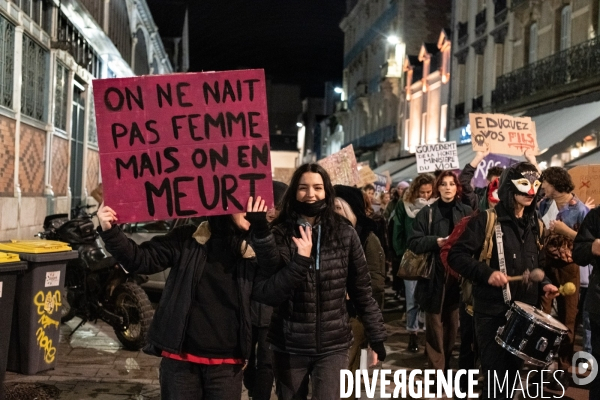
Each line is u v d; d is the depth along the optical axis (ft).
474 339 17.89
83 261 24.56
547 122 54.49
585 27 55.11
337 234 12.93
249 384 17.12
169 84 12.01
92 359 22.30
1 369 16.34
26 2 41.01
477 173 35.58
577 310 21.85
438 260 19.67
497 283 14.37
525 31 69.15
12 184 38.86
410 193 25.27
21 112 40.88
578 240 15.46
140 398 18.34
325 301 12.63
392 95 131.54
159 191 11.93
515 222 15.14
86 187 62.85
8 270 16.11
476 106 81.71
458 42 90.94
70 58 53.26
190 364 11.58
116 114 11.94
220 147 12.01
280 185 17.65
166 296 11.70
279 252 12.41
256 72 12.04
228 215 12.03
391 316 33.58
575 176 26.27
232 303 11.63
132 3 79.15
